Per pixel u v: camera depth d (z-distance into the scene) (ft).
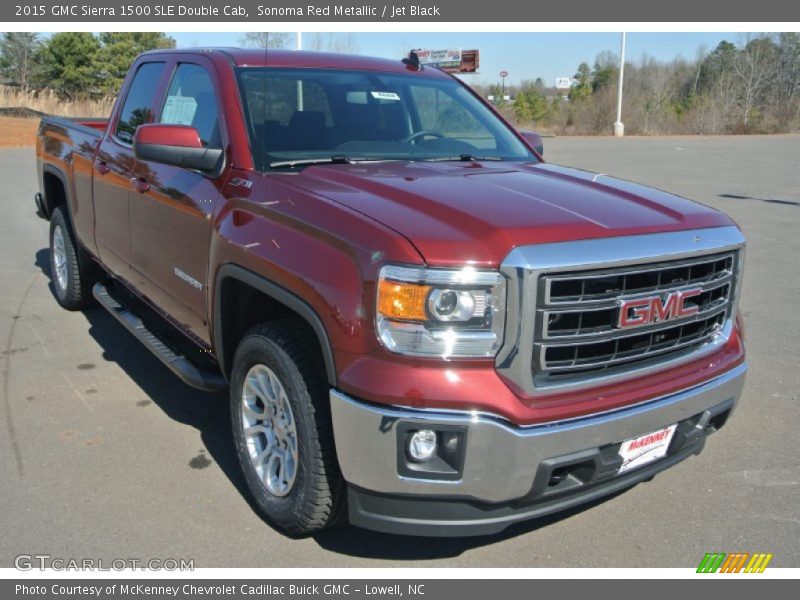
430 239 8.43
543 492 8.68
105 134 17.02
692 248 9.48
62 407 14.62
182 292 12.92
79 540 10.39
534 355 8.47
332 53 14.79
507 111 156.35
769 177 56.39
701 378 9.93
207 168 11.66
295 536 10.52
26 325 19.45
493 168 12.15
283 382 9.73
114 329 19.29
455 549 10.44
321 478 9.41
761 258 28.55
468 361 8.34
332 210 9.37
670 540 10.65
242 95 12.34
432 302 8.24
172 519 10.93
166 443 13.26
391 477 8.49
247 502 11.44
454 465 8.43
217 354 11.86
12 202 39.37
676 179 54.54
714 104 135.64
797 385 16.22
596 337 8.79
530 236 8.54
